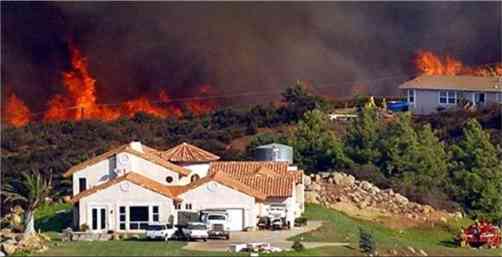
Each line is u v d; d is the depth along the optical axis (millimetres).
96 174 111438
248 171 115812
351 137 143125
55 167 146375
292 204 106562
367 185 131875
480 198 132625
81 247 91875
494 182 134375
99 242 95375
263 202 106562
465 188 134375
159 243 94625
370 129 142625
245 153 151625
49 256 87688
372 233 104188
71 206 113500
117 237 99062
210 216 100500
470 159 139250
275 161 124438
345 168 139000
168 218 103125
